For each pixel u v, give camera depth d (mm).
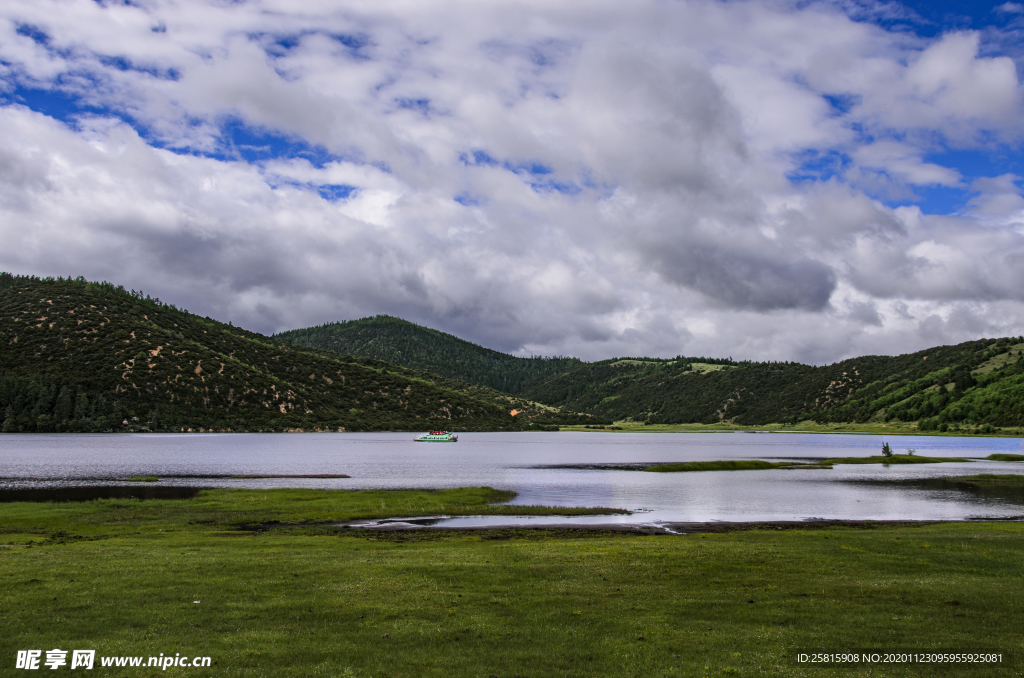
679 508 58062
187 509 53031
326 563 29891
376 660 17688
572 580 27094
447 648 18672
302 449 156875
